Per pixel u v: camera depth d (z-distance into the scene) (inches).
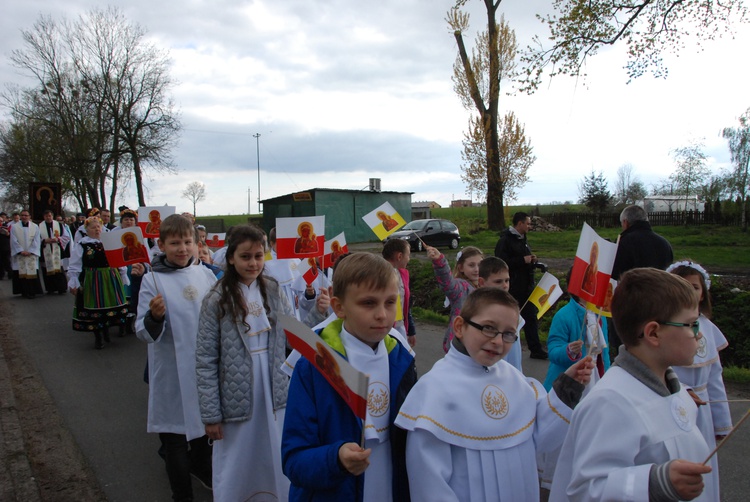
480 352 77.5
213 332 116.3
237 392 114.6
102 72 1310.3
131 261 166.1
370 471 77.2
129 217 292.2
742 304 285.4
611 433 63.9
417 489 73.7
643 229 214.4
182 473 130.8
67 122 1359.5
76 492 144.9
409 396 77.7
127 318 311.3
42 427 191.6
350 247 1118.4
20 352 296.8
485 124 976.3
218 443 116.3
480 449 74.5
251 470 116.5
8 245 636.7
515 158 1032.2
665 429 64.2
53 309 432.1
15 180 1464.1
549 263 624.4
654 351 67.6
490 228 1037.8
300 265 168.2
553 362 136.9
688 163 1529.3
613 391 65.8
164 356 133.2
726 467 152.0
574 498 66.2
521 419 78.4
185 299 134.3
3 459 161.3
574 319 136.6
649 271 70.4
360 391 59.6
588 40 480.1
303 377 76.9
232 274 118.6
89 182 1344.7
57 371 261.0
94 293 300.4
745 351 263.6
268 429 117.1
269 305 122.3
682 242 834.8
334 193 1238.3
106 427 191.3
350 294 78.1
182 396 130.8
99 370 262.7
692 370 104.1
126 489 146.9
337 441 72.4
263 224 1302.9
